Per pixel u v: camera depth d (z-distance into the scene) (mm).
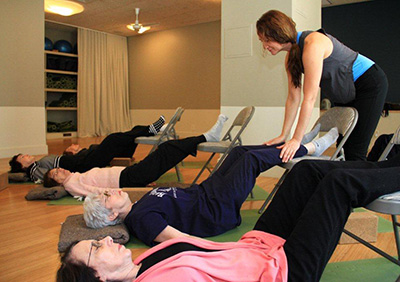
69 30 8500
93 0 6000
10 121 4953
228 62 3955
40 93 5273
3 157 4859
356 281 1406
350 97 2008
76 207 2471
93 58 8422
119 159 3834
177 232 1624
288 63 2014
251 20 3770
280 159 1812
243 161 1802
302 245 991
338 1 6062
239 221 1945
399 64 5855
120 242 1763
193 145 2693
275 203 1279
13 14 4922
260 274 1003
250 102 3832
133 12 6770
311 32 1878
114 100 8945
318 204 1009
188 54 8023
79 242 1106
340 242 1799
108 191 1881
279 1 3574
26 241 1851
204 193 1838
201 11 6711
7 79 4898
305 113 1786
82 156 3354
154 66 8703
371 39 6059
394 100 5934
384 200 1002
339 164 1284
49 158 3365
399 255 1518
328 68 1918
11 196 2812
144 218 1653
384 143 2781
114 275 1077
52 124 8258
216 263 1033
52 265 1569
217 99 7637
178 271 975
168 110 8555
